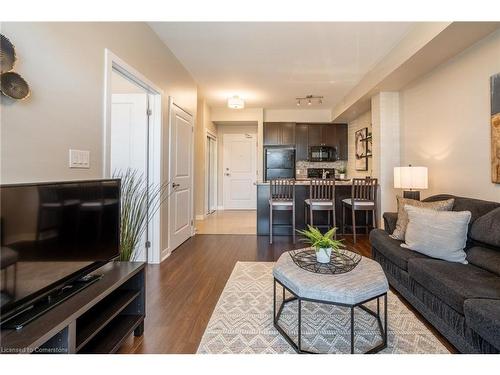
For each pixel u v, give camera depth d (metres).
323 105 6.46
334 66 4.04
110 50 2.14
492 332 1.23
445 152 3.08
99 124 2.00
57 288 1.33
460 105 2.82
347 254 2.13
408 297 2.13
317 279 1.66
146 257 3.18
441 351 1.60
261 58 3.75
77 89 1.78
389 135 4.23
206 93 5.48
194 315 2.03
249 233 4.88
